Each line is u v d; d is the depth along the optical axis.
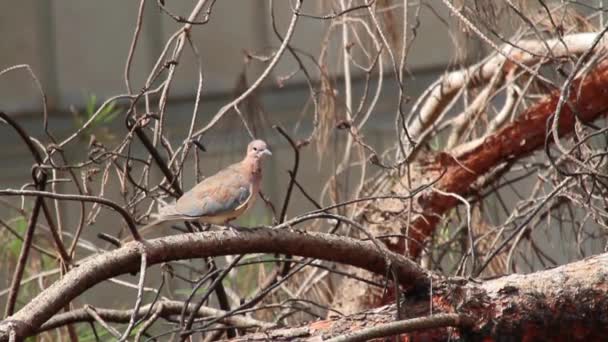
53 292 7.48
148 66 20.86
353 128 11.09
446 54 19.58
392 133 18.50
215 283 8.95
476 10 10.75
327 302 12.41
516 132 11.24
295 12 9.93
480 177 12.03
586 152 11.06
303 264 9.60
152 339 9.21
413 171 11.67
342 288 11.77
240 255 8.83
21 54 20.89
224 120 12.84
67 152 18.25
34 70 20.89
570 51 11.62
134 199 10.41
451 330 8.01
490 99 11.78
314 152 18.97
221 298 10.49
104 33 21.00
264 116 11.82
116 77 20.95
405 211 11.27
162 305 10.45
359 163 12.06
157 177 17.38
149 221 11.86
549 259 11.71
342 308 11.59
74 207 17.56
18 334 7.23
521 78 12.73
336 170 12.48
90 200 7.55
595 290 7.87
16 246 11.86
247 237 8.00
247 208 9.36
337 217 8.23
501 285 8.00
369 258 8.35
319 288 12.44
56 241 9.59
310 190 18.94
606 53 10.81
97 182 16.92
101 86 20.95
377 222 11.23
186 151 10.16
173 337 10.84
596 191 12.07
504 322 7.91
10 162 20.16
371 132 18.42
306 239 8.17
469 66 12.37
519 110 13.20
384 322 8.11
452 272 12.11
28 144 9.21
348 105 11.73
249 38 20.72
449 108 12.48
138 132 9.87
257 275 12.59
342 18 11.80
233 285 12.38
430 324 7.75
